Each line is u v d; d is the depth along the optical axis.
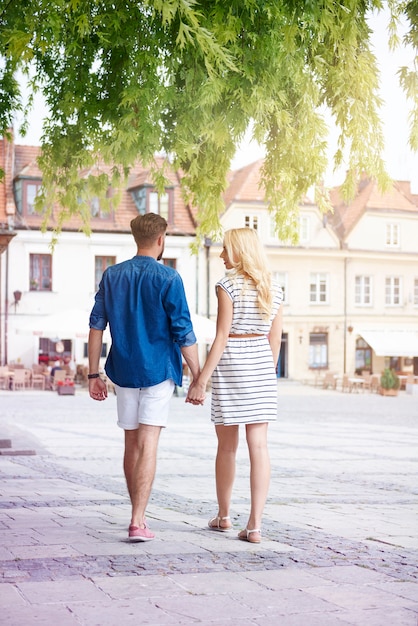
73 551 5.03
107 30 6.96
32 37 5.99
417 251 48.72
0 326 39.84
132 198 43.59
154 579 4.36
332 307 46.59
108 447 15.02
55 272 40.78
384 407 31.11
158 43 7.08
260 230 45.31
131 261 5.59
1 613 3.70
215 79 7.22
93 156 9.13
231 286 5.62
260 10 6.64
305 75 8.02
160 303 5.47
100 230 41.44
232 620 3.67
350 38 7.57
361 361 47.56
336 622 3.66
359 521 6.68
